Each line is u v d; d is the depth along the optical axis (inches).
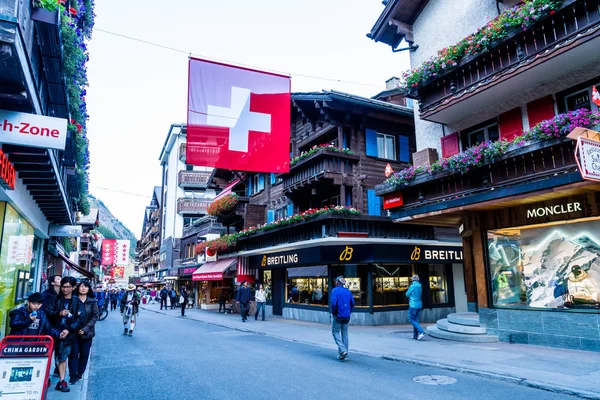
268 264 899.4
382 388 271.4
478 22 501.7
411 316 481.4
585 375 277.9
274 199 935.7
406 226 721.0
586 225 380.5
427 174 477.7
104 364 369.1
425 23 582.9
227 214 1100.5
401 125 779.4
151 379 307.3
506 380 283.6
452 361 342.3
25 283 478.3
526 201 406.6
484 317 459.5
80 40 335.9
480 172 426.9
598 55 370.9
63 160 449.4
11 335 204.5
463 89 462.9
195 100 423.8
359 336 526.9
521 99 448.5
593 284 371.2
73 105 370.3
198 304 1443.2
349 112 705.6
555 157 356.2
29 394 197.5
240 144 432.8
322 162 689.6
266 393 262.7
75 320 276.4
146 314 1128.2
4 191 312.8
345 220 669.3
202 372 329.4
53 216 600.7
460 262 773.3
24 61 208.5
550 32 379.2
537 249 420.5
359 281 701.3
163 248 2199.8
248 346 476.7
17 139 247.4
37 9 234.5
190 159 411.2
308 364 358.9
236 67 446.6
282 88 463.2
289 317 845.2
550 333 396.2
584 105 393.4
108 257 2306.8
